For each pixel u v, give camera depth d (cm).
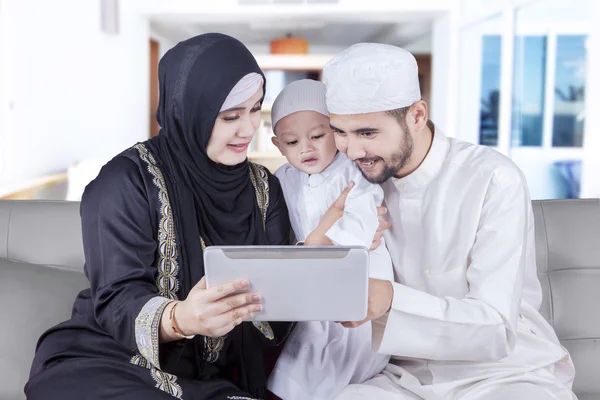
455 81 757
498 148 643
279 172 167
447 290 139
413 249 144
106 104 675
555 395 129
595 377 170
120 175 129
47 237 175
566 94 499
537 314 143
